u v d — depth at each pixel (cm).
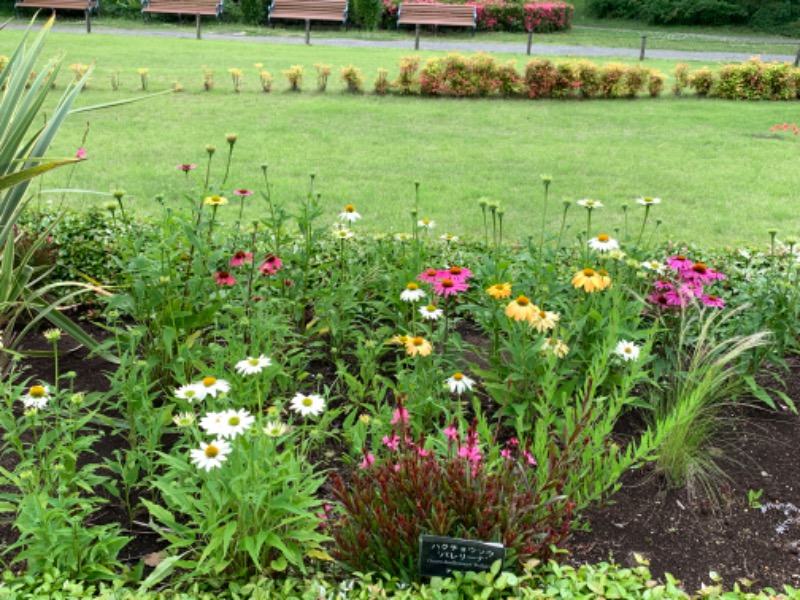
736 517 287
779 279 376
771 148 958
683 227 647
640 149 938
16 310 366
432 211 666
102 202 649
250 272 356
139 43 1758
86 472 259
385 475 247
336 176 772
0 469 242
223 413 218
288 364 366
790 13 2709
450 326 388
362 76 1304
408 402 309
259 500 210
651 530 279
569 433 283
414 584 226
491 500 233
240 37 2033
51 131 372
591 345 325
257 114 1065
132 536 254
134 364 311
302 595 222
